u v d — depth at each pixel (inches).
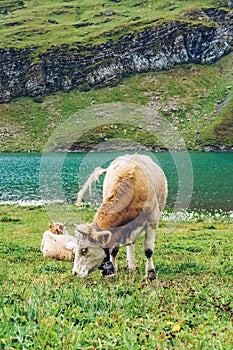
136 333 283.7
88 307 331.9
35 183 2268.7
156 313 331.9
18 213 1224.8
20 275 494.9
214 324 311.7
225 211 1397.6
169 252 700.7
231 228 1034.7
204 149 5541.3
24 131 6323.8
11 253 679.1
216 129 6003.9
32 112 6934.1
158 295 379.6
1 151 5561.0
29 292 376.5
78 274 418.9
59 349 254.5
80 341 265.4
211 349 264.1
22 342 261.1
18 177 2615.7
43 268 553.3
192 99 7057.1
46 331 273.3
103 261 429.4
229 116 6323.8
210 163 3688.5
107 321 303.6
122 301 350.3
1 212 1251.2
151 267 483.5
